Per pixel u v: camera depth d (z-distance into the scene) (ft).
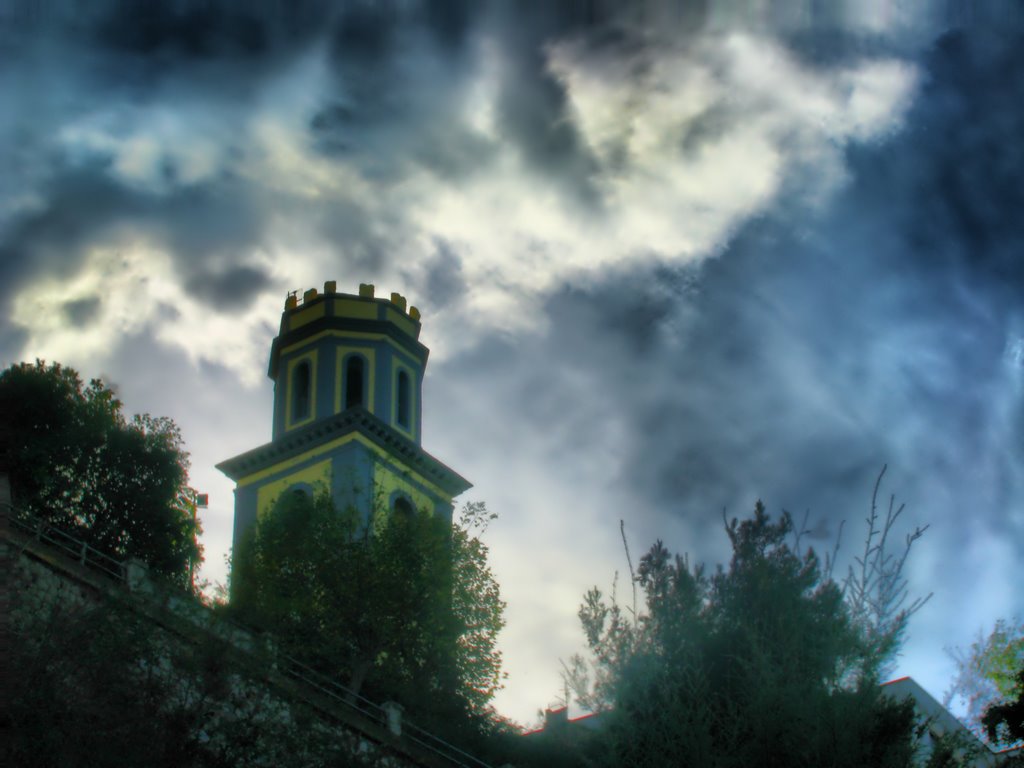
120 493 123.85
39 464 118.32
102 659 76.48
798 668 57.41
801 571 61.62
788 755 55.06
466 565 128.26
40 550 81.51
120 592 82.48
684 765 55.77
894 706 56.24
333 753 84.48
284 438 169.78
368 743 90.22
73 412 125.80
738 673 58.39
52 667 74.54
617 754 56.95
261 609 121.19
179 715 77.20
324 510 135.13
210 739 79.10
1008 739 79.87
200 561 130.21
